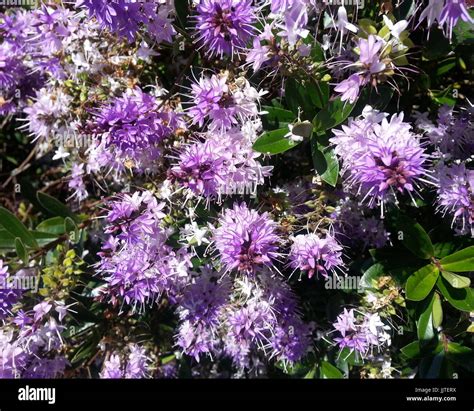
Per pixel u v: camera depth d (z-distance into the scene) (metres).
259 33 0.27
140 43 0.31
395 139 0.24
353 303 0.34
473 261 0.29
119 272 0.30
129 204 0.29
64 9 0.31
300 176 0.34
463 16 0.22
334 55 0.28
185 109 0.29
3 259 0.37
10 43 0.35
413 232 0.30
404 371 0.35
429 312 0.30
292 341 0.34
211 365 0.43
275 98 0.31
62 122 0.36
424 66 0.32
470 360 0.31
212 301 0.32
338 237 0.33
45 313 0.31
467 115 0.32
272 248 0.27
